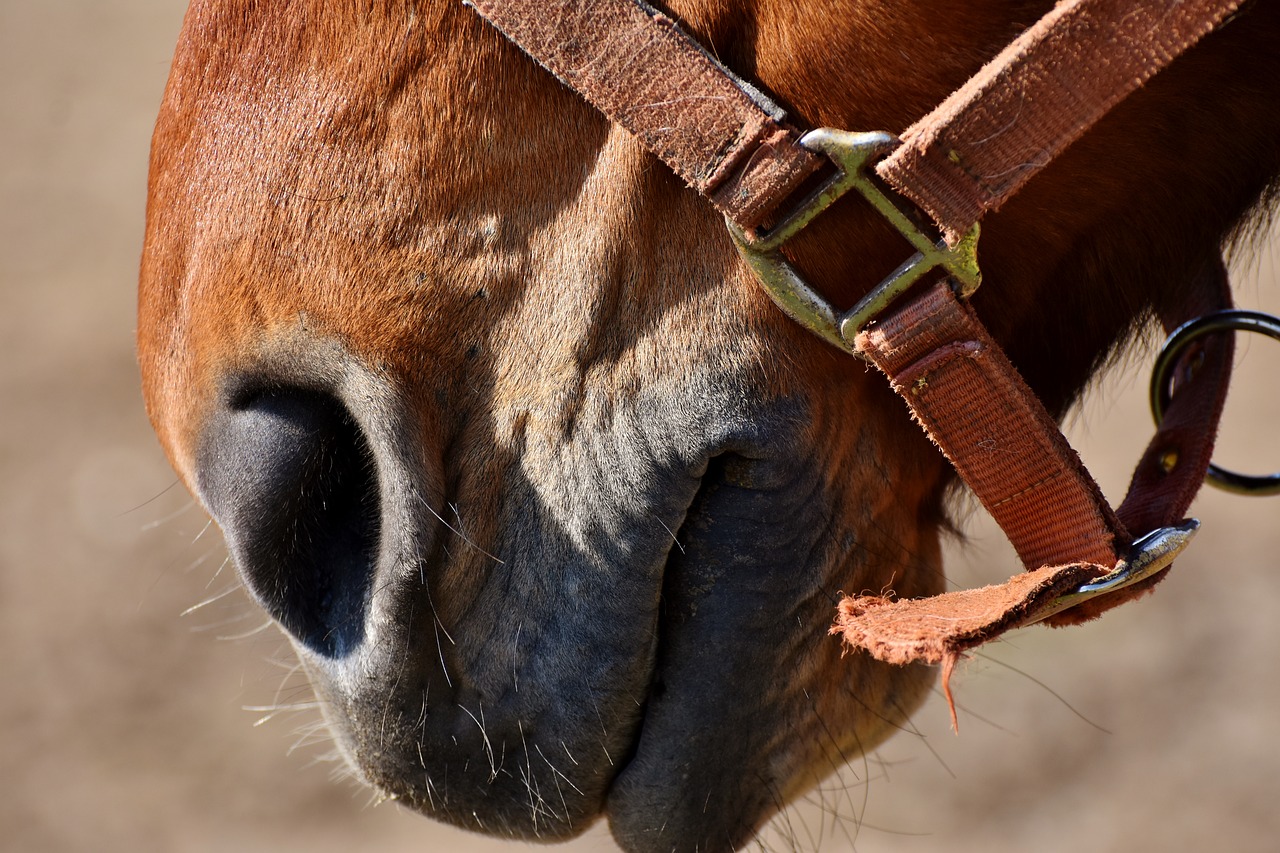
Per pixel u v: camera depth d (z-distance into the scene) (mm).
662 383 1988
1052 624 1993
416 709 1999
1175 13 1940
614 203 1984
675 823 2004
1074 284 2033
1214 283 2084
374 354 1987
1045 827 3568
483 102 1985
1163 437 2049
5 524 4879
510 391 1991
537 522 1993
